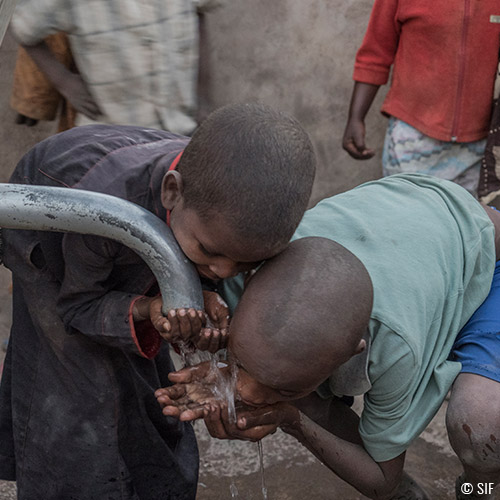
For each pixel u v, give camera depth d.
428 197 1.86
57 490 1.93
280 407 1.67
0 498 2.40
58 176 1.67
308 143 1.39
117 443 1.89
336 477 2.54
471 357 1.81
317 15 3.50
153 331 1.70
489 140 2.95
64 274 1.70
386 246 1.69
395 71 3.20
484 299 1.92
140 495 2.05
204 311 1.50
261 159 1.32
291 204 1.34
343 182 3.80
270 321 1.38
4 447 2.06
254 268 1.49
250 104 1.40
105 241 1.56
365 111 3.35
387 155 3.29
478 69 2.98
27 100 2.89
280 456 2.62
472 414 1.71
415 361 1.60
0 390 2.04
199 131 1.39
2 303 3.28
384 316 1.58
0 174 3.24
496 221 2.02
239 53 3.46
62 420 1.87
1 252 1.82
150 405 1.95
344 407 1.97
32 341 1.90
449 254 1.76
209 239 1.39
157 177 1.63
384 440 1.74
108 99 2.67
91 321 1.65
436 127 3.09
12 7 1.84
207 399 1.56
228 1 3.37
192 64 2.81
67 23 2.54
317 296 1.39
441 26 2.95
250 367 1.42
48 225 1.46
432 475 2.55
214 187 1.33
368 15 3.55
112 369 1.84
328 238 1.65
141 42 2.60
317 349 1.38
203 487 2.49
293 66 3.55
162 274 1.46
